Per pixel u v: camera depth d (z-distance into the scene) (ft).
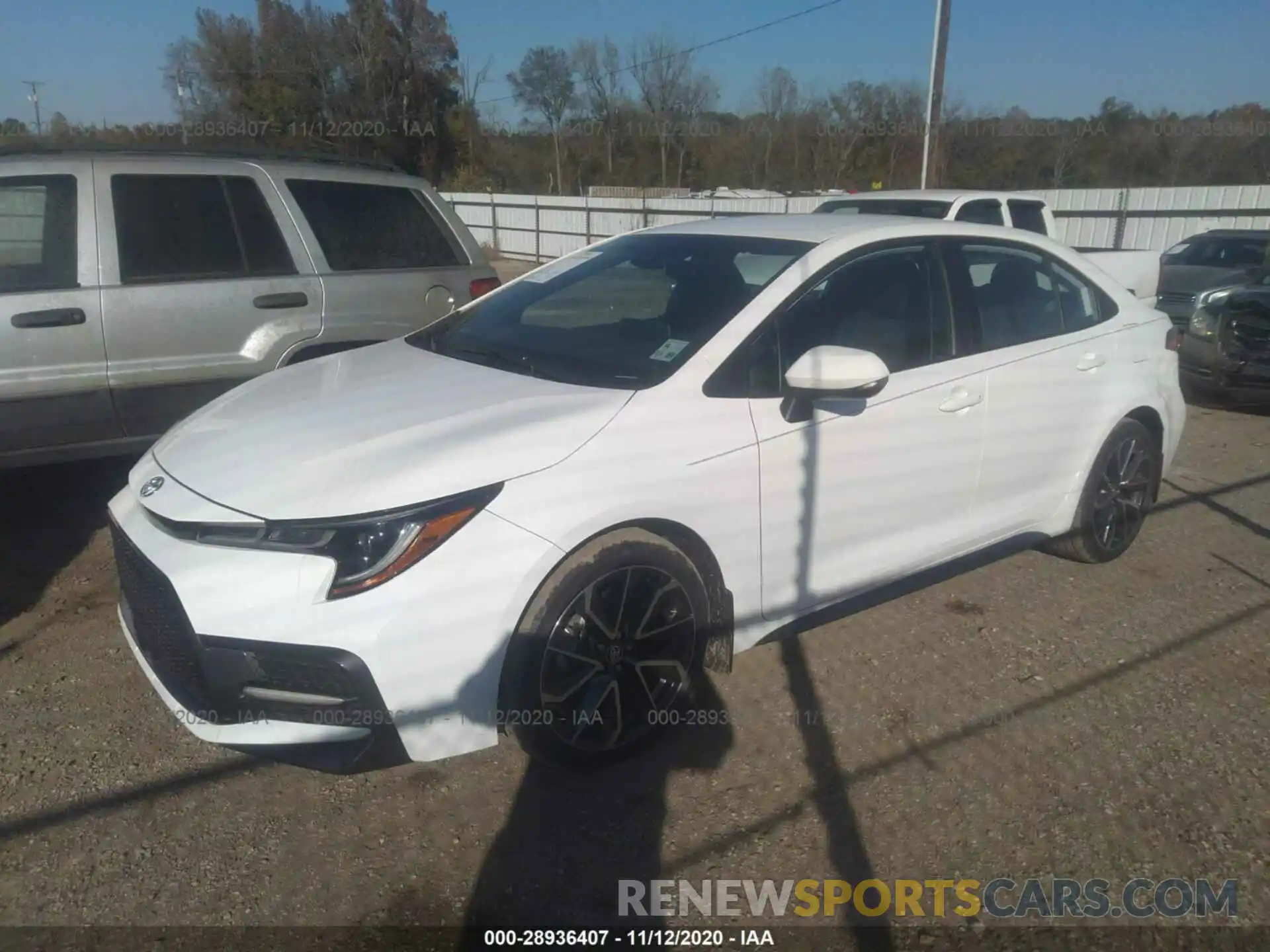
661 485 9.75
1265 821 9.64
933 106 60.13
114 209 15.72
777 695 11.71
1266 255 29.22
